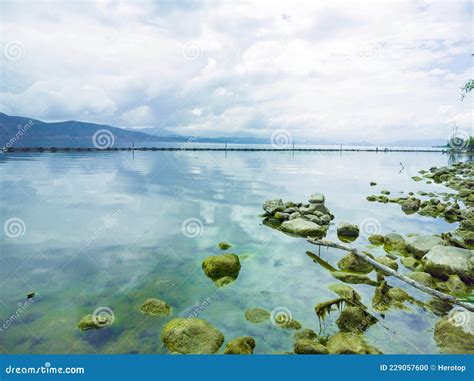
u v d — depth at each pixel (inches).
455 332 97.3
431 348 95.3
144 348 94.4
